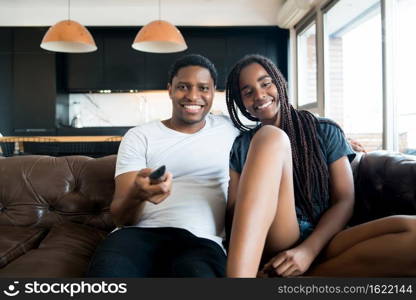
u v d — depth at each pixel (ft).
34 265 3.60
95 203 4.82
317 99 15.11
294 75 17.84
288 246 3.66
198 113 4.23
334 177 4.02
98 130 17.53
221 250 3.67
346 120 13.92
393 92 10.21
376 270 3.13
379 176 4.21
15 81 17.62
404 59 10.00
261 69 4.22
